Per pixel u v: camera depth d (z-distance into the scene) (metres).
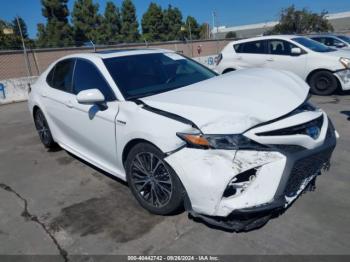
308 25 36.72
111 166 3.55
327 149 2.80
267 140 2.44
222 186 2.37
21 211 3.37
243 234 2.68
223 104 2.64
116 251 2.63
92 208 3.30
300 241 2.54
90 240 2.79
